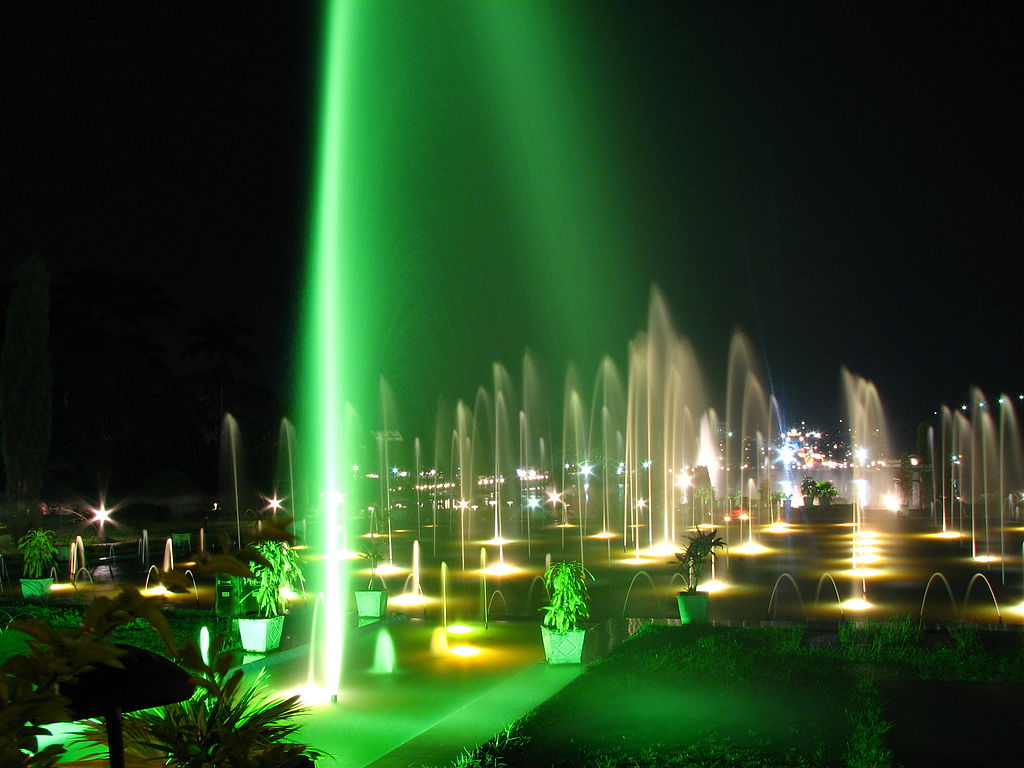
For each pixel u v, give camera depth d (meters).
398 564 25.83
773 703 9.19
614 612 16.47
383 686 10.44
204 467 50.00
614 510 49.44
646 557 26.80
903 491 47.06
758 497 43.91
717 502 45.81
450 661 11.85
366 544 33.12
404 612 16.48
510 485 57.22
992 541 29.66
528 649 12.64
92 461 41.91
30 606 16.92
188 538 32.38
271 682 10.59
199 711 4.84
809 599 17.58
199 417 50.41
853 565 23.12
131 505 40.25
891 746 7.94
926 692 9.84
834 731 8.18
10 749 3.05
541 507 51.25
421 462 59.84
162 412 46.72
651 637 12.77
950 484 44.84
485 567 24.50
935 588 18.86
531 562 25.72
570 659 11.23
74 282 51.09
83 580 22.80
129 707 3.56
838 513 44.09
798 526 37.94
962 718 8.84
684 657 11.32
